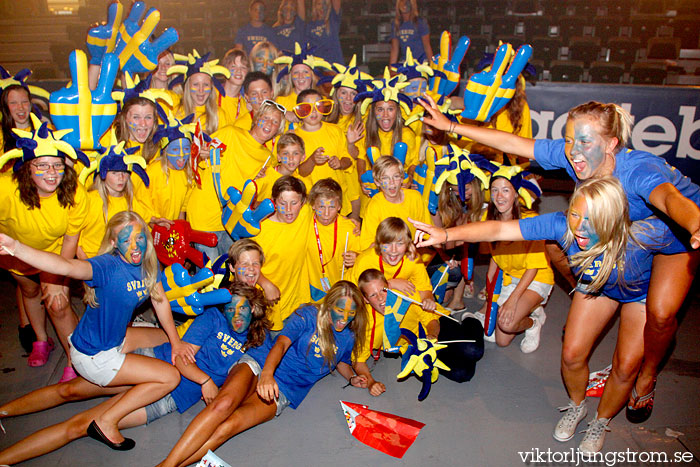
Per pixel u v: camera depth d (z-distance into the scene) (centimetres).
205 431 336
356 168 545
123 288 342
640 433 370
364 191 512
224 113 569
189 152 448
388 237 400
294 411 395
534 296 441
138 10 485
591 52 1071
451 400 404
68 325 405
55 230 379
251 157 482
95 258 336
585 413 373
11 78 482
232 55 565
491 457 352
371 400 404
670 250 309
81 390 375
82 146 395
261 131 475
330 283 455
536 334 455
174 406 382
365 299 412
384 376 431
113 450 356
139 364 358
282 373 393
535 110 658
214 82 528
